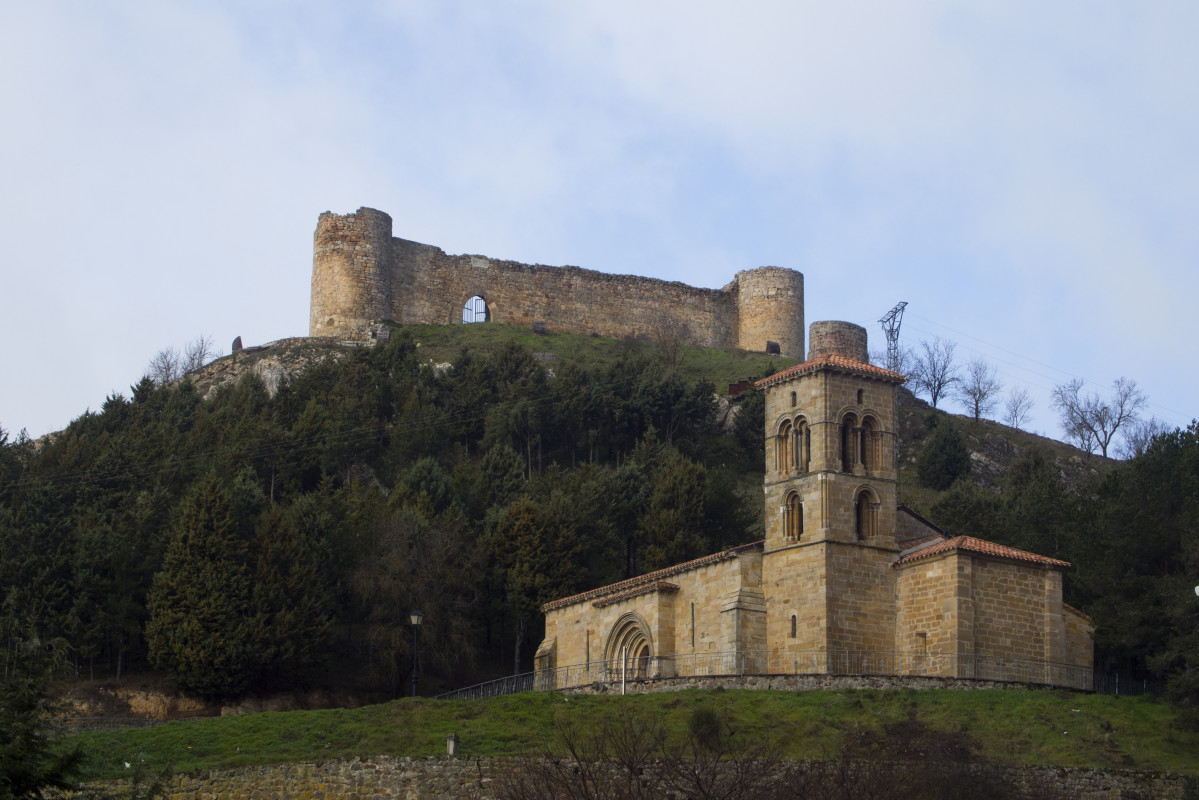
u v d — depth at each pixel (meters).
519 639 95.69
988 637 71.00
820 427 77.06
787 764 54.88
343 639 95.75
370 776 57.41
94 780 56.53
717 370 150.38
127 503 102.44
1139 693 72.75
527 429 127.50
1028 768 56.25
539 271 161.38
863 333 166.25
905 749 57.97
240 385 133.25
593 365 141.50
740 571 77.19
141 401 134.50
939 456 134.25
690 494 106.94
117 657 91.56
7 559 89.88
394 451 121.62
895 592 75.69
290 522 92.19
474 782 56.69
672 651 80.56
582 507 105.44
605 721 60.47
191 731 63.44
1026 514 95.38
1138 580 72.81
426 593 91.62
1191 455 79.50
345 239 151.00
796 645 74.94
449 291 157.75
